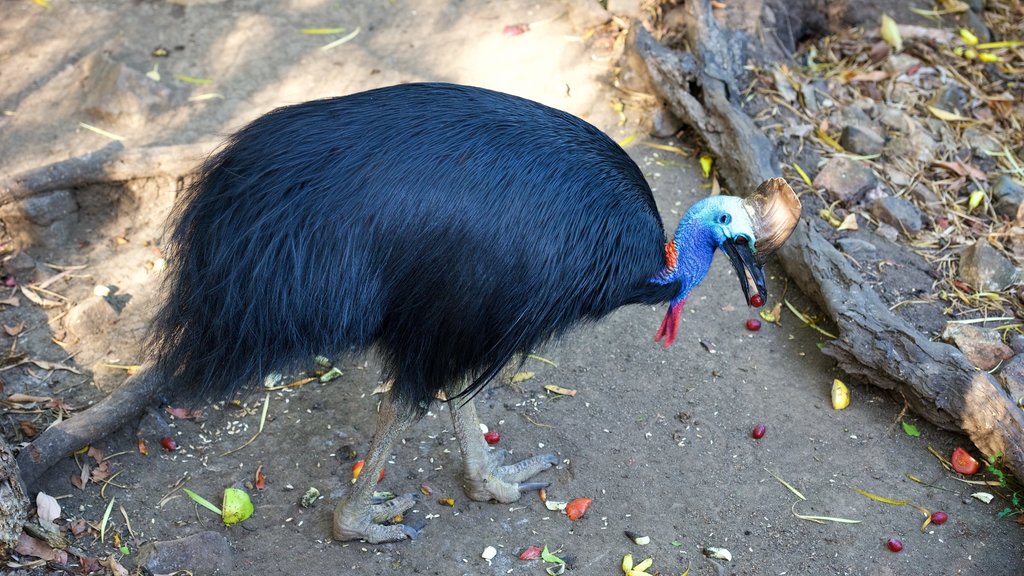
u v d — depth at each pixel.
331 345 2.83
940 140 5.38
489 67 5.62
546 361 4.23
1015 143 5.41
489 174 2.80
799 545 3.54
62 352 4.09
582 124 3.08
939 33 6.02
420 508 3.63
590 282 2.89
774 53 5.73
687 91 5.23
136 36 5.65
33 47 5.53
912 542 3.56
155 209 4.70
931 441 3.96
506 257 2.77
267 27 5.81
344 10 5.98
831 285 4.30
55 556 3.29
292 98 5.32
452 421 3.76
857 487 3.76
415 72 5.55
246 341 2.81
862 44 6.02
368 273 2.76
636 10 5.89
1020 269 4.56
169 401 3.91
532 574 3.40
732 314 4.48
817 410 4.07
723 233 3.16
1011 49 6.07
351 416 3.98
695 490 3.73
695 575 3.42
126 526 3.49
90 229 4.66
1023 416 3.74
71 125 5.09
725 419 4.01
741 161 4.88
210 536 3.38
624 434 3.95
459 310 2.80
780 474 3.80
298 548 3.45
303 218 2.74
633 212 2.98
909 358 3.98
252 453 3.81
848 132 5.24
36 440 3.59
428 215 2.74
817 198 4.93
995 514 3.67
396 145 2.81
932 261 4.68
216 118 5.15
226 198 2.83
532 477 3.76
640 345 4.32
